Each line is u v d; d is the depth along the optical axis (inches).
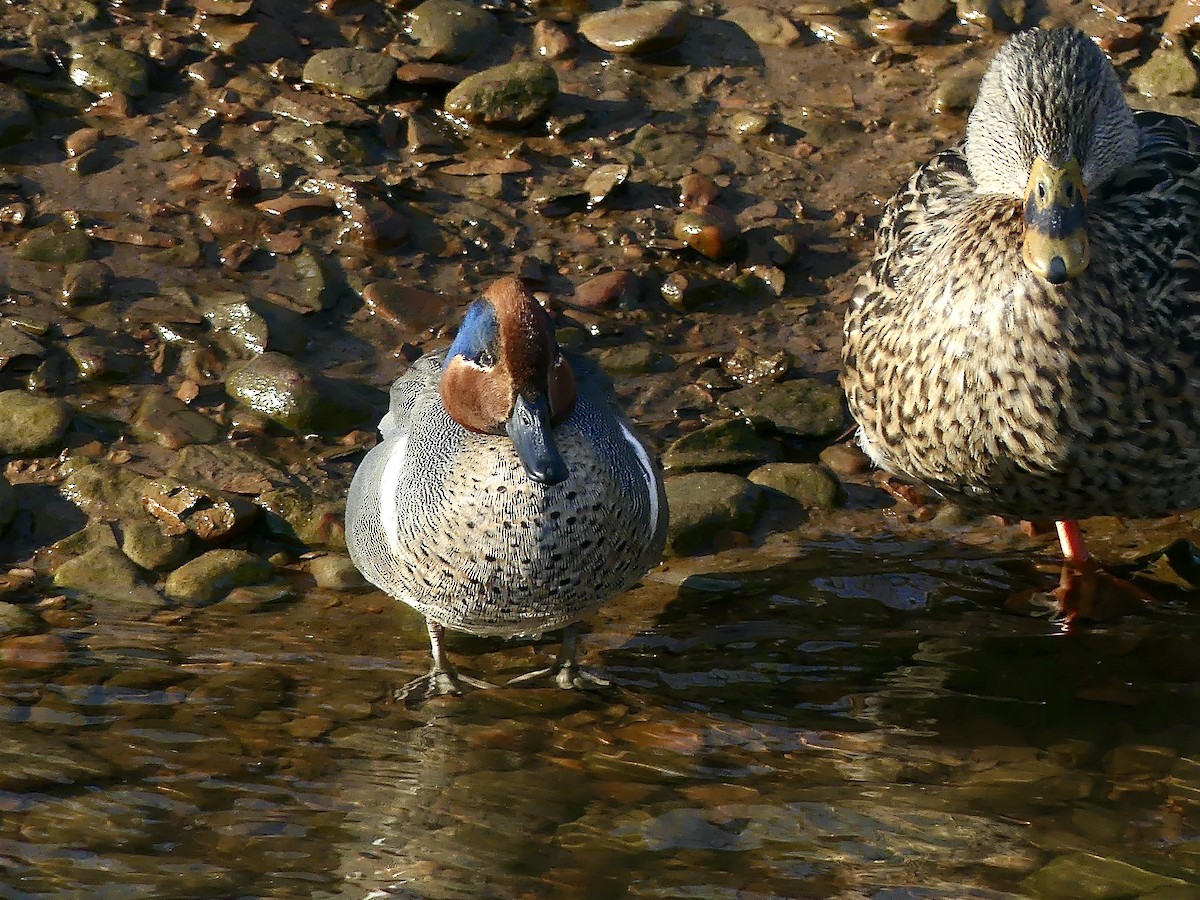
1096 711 369.1
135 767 344.8
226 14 575.5
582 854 323.0
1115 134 389.7
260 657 384.2
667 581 420.8
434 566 357.4
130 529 421.1
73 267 489.1
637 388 480.7
